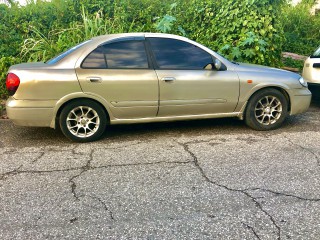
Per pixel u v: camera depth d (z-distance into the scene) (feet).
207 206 9.64
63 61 14.37
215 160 12.89
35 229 8.66
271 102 16.48
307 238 8.23
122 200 10.02
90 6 28.48
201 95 15.46
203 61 15.66
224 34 24.95
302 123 17.92
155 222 8.91
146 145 14.60
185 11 29.22
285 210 9.42
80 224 8.85
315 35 40.01
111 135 15.98
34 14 28.40
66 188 10.78
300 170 11.98
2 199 10.12
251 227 8.66
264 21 23.57
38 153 13.78
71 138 14.79
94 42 14.74
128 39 14.98
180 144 14.69
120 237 8.30
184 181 11.18
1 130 16.84
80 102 14.46
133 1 29.73
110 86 14.43
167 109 15.30
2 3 29.86
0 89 21.36
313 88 20.42
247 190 10.54
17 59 23.11
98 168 12.26
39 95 13.91
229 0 24.64
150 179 11.34
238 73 15.88
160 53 15.21
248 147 14.26
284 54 33.09
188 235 8.36
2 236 8.38
